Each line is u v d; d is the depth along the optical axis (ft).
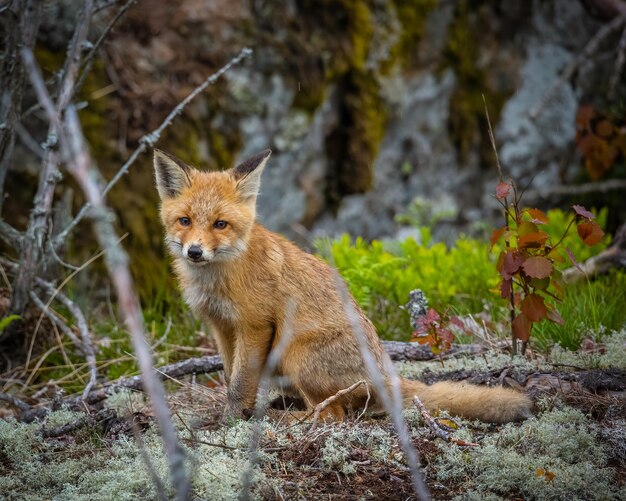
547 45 64.23
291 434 25.93
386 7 58.08
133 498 22.22
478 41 61.67
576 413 26.35
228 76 53.36
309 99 55.77
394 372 29.60
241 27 53.98
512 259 30.42
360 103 57.41
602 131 45.65
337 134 57.41
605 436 25.32
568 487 22.48
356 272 40.27
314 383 29.66
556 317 30.66
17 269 38.63
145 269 48.88
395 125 59.00
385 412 29.04
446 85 60.49
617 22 37.76
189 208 30.94
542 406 27.58
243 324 30.42
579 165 64.64
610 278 42.47
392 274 42.55
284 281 30.78
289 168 55.42
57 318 36.96
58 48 48.60
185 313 42.24
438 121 60.34
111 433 27.66
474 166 61.82
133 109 50.52
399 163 59.36
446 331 31.50
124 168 36.29
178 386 34.88
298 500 22.18
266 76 54.54
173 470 14.44
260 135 54.39
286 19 55.42
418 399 27.22
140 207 49.78
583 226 31.09
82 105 36.40
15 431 27.07
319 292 30.76
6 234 37.78
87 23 35.83
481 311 40.09
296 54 55.36
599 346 32.96
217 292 30.40
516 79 63.10
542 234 30.30
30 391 35.55
